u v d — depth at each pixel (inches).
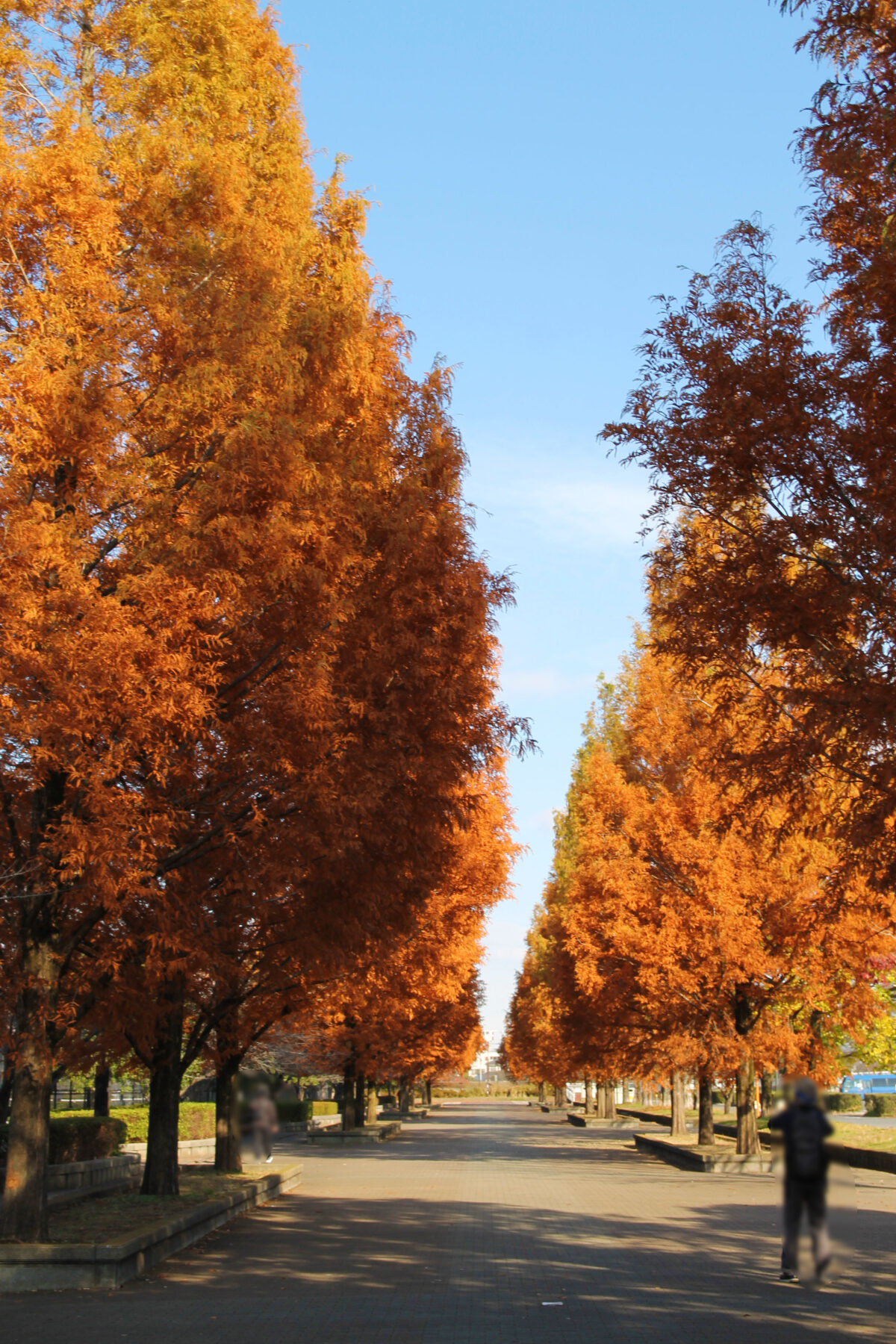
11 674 406.6
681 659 432.5
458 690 566.6
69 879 453.7
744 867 1115.9
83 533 460.4
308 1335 359.9
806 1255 464.4
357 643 552.1
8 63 495.8
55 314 460.4
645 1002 1202.6
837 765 383.9
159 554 467.2
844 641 378.6
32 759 426.6
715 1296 431.8
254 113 618.8
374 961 736.3
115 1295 440.5
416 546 565.9
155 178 507.5
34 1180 485.1
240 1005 816.3
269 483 474.0
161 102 556.4
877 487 354.9
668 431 387.9
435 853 621.9
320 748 492.7
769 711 411.2
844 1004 1132.5
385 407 624.1
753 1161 1100.5
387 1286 460.4
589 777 1357.0
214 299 498.0
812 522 372.5
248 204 590.2
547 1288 451.8
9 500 425.1
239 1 610.9
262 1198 806.5
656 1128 2161.7
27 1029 491.8
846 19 350.0
